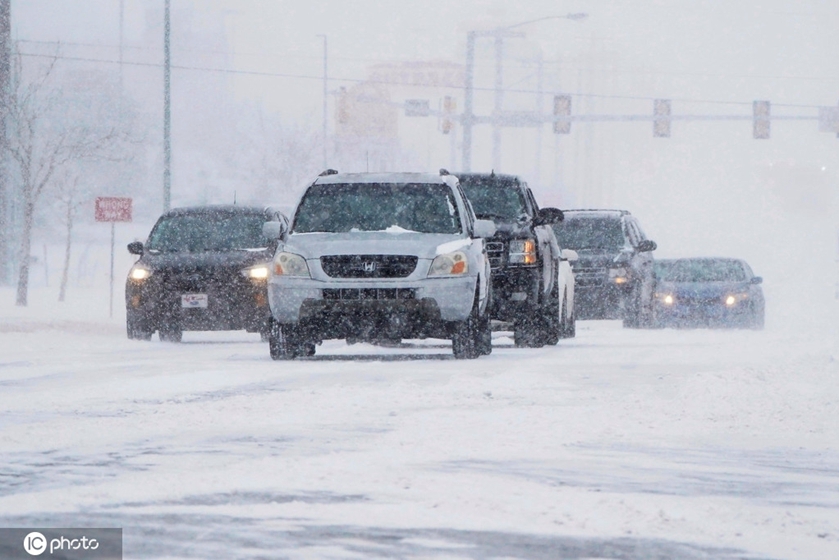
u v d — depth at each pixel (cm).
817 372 3562
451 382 3588
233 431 2623
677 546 1559
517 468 2158
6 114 9956
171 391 3478
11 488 1948
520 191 5716
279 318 4672
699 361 4691
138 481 1991
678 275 8800
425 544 1547
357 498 1836
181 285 6147
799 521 1711
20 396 3322
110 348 5578
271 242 6306
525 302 5416
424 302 4600
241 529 1620
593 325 8281
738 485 2050
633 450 2414
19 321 6819
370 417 2864
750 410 2972
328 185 5012
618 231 7831
